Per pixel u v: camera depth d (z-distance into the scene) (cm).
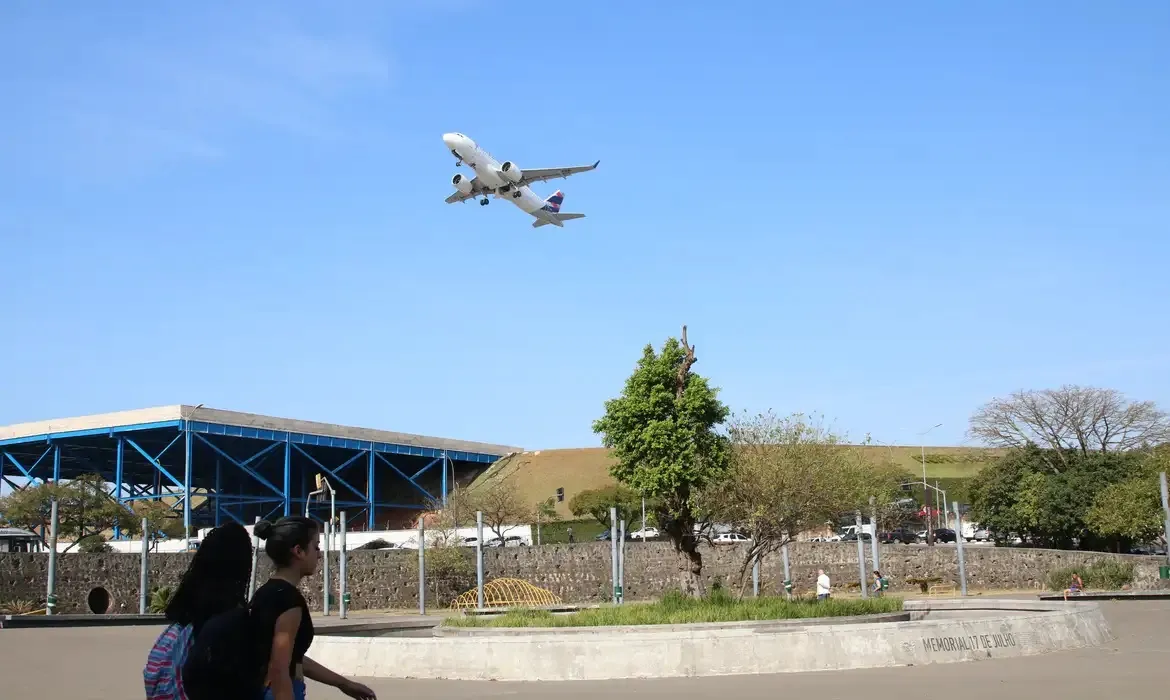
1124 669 1939
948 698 1588
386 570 6300
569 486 11738
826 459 4872
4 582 4997
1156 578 5591
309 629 769
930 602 3681
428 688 1888
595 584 6788
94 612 5306
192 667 722
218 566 771
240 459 10306
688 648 2017
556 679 2000
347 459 11056
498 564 6575
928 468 12938
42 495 7031
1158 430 8081
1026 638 2275
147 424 8944
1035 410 8125
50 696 1803
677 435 3275
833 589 6638
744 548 6825
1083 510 7075
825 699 1600
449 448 11744
